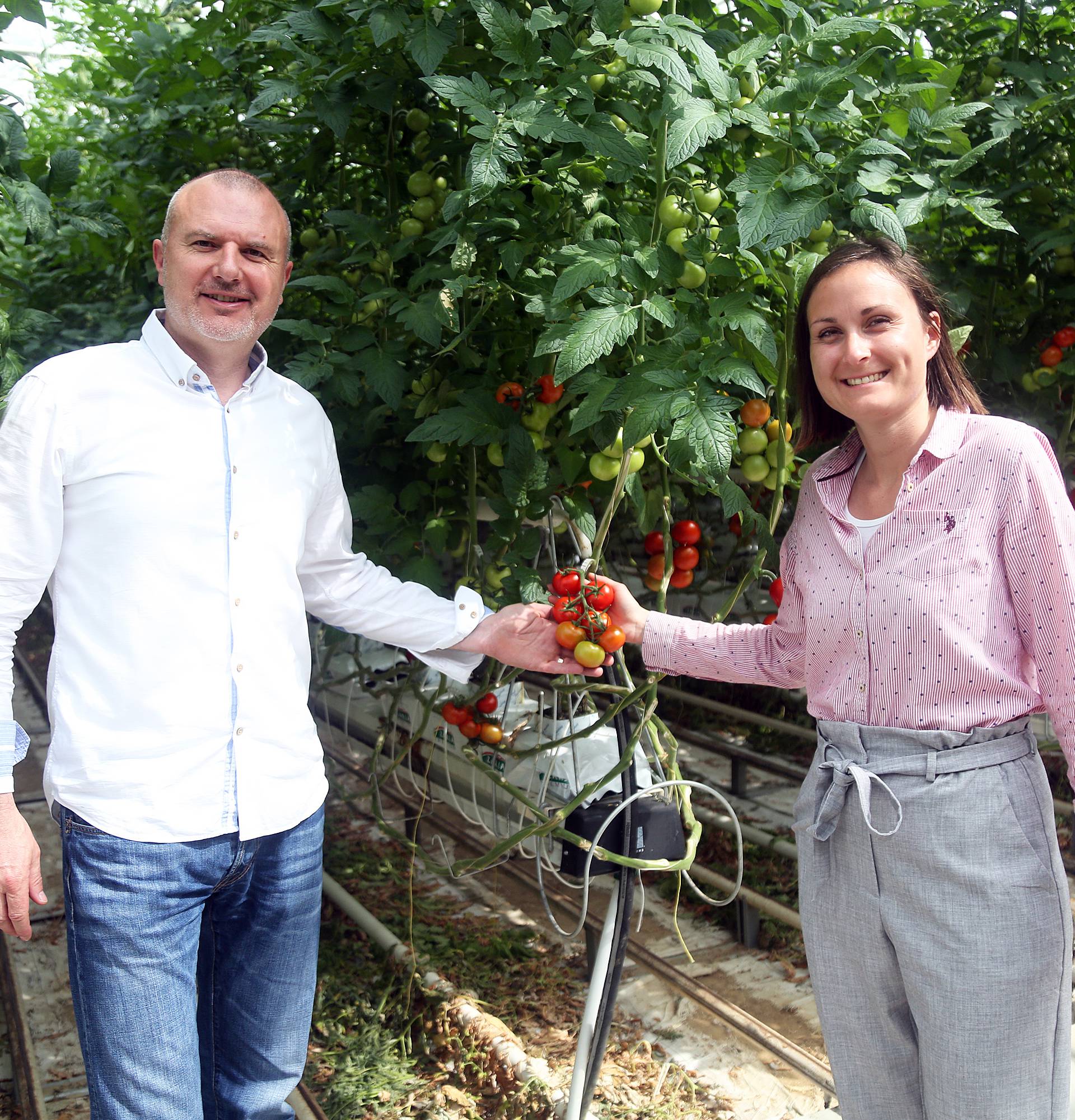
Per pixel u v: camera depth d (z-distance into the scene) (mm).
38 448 1555
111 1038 1571
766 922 3229
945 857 1450
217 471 1646
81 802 1566
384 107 2266
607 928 2158
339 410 2523
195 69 3230
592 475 2203
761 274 2035
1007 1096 1459
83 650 1588
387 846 3947
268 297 1686
